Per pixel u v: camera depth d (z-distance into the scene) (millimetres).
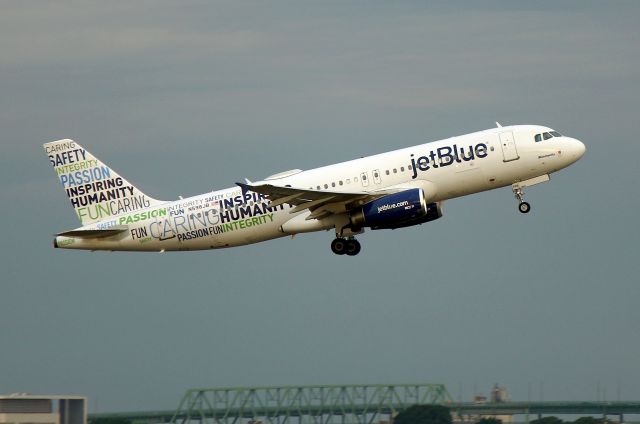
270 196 197000
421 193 197625
